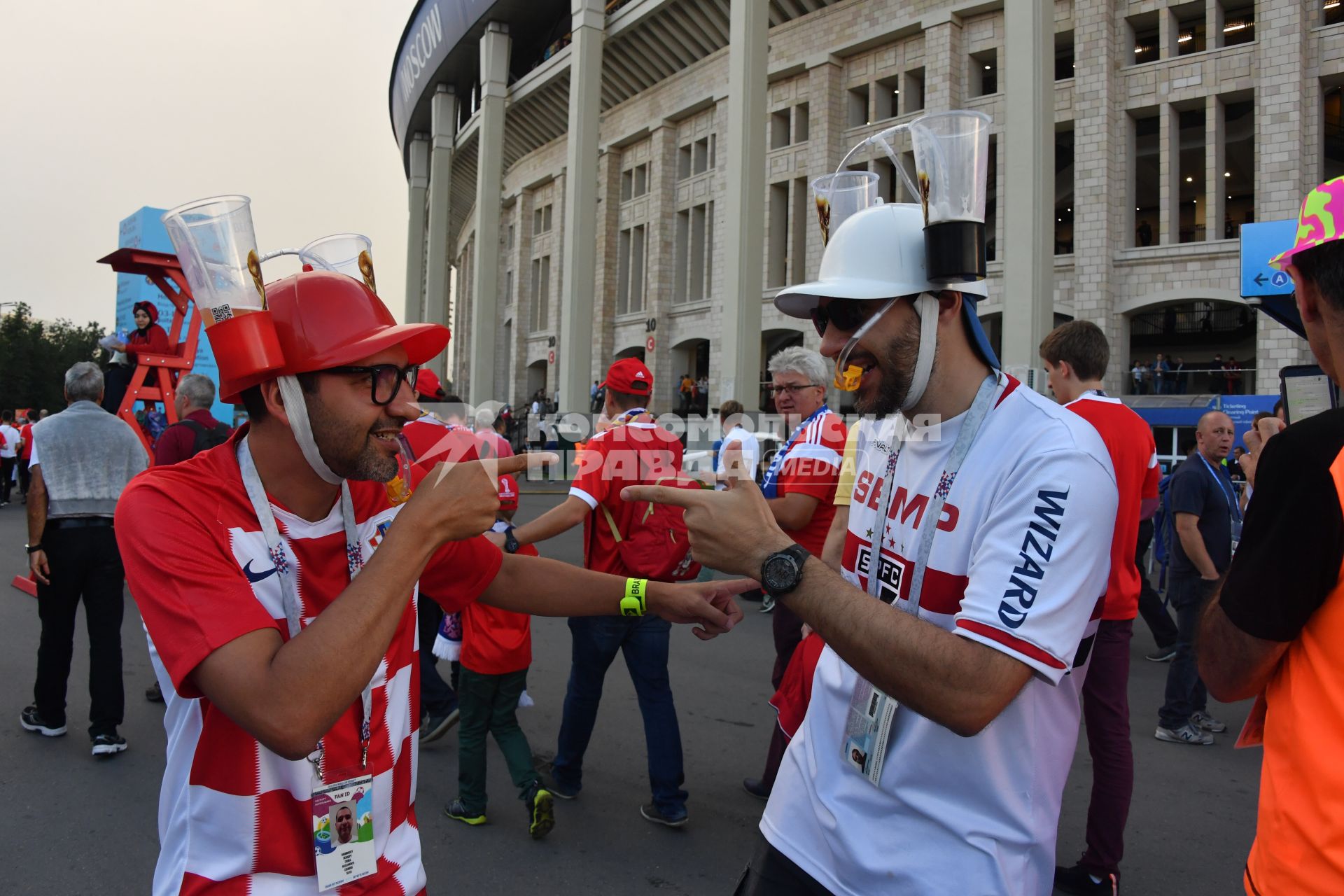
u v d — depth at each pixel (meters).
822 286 1.42
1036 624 1.20
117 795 3.61
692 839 3.32
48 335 71.56
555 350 34.97
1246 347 25.12
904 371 1.42
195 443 5.16
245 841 1.23
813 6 23.66
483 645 3.29
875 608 1.26
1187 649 4.54
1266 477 1.15
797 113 25.00
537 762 4.09
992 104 20.61
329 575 1.33
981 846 1.34
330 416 1.19
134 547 1.18
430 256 35.47
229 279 1.12
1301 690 1.11
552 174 35.25
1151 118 20.95
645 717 3.45
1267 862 1.14
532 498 13.05
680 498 1.40
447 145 34.84
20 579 7.93
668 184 29.14
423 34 33.00
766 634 6.96
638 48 27.70
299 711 1.07
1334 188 1.12
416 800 3.68
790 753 1.67
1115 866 2.81
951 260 1.31
